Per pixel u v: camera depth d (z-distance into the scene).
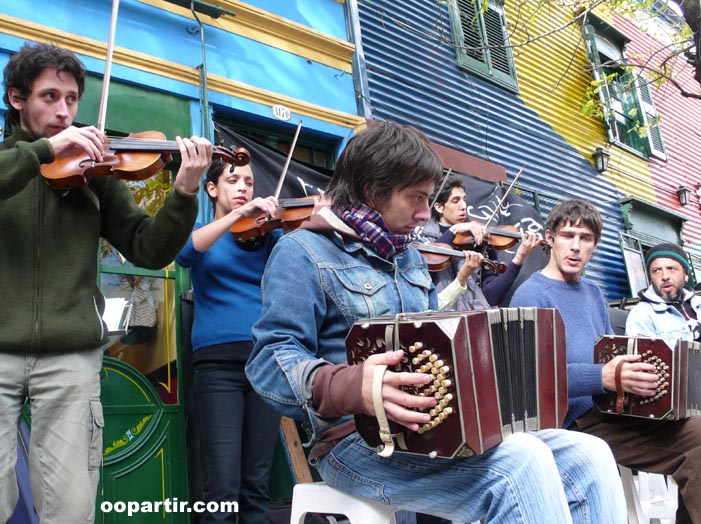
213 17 4.00
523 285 2.93
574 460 1.58
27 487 2.44
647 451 2.57
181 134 3.69
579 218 2.87
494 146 6.07
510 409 1.53
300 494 1.79
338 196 1.84
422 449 1.39
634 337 2.58
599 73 7.75
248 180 3.14
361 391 1.38
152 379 3.15
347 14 5.02
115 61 3.48
